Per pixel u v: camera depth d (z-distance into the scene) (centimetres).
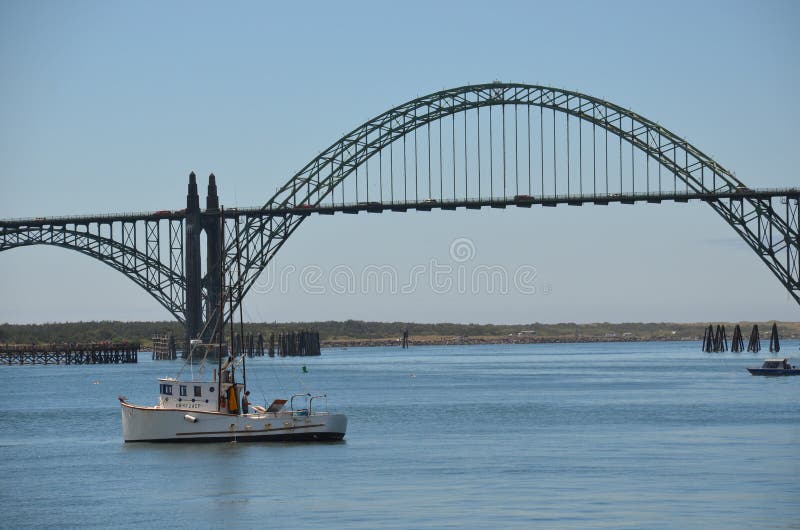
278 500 8806
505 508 8356
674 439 12200
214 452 11212
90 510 8581
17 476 10069
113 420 15200
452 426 13938
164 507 8644
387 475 9831
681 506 8356
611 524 7812
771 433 12644
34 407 17700
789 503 8431
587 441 12125
